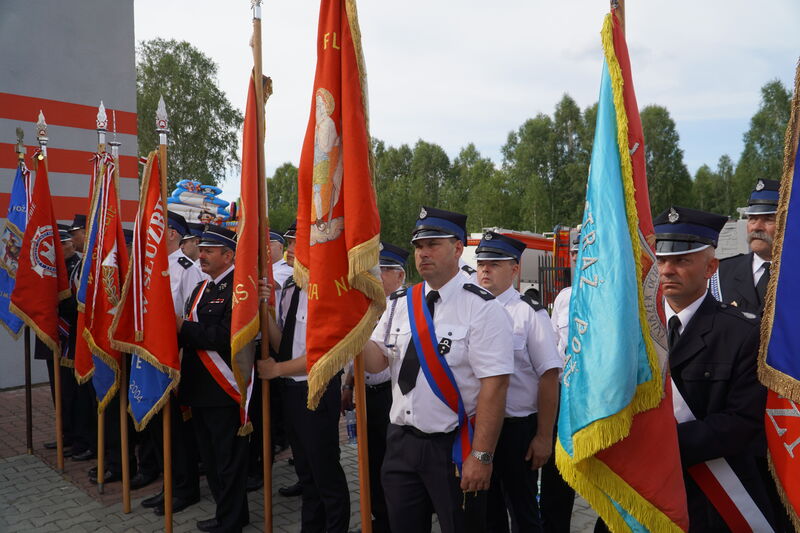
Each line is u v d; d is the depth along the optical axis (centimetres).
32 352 920
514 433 320
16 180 625
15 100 891
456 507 238
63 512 441
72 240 630
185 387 388
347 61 252
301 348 356
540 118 5250
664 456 187
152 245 395
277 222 5319
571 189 4975
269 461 347
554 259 1561
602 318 187
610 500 194
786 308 176
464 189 5969
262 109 338
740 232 1406
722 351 207
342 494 354
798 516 176
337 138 259
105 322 433
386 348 275
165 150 401
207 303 392
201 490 486
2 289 604
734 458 209
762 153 4516
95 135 977
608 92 201
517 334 322
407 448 251
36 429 685
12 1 891
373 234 249
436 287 262
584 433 185
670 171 4816
